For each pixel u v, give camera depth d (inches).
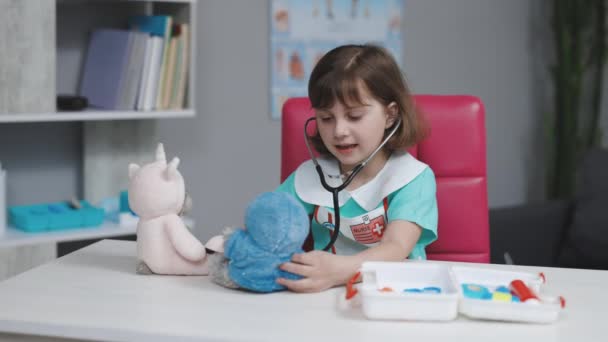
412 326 36.1
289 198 41.8
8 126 97.7
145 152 102.6
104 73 96.0
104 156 100.0
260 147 117.7
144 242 44.4
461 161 59.8
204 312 37.7
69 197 103.0
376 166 54.3
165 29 93.4
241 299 40.0
